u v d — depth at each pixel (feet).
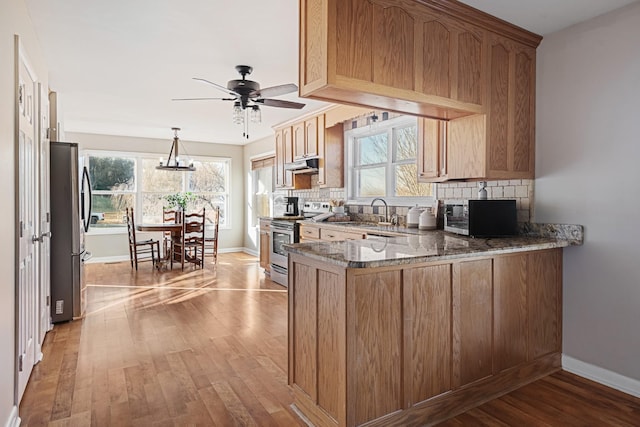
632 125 7.67
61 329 11.26
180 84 13.41
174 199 25.35
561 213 8.81
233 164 27.35
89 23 8.91
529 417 6.93
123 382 8.07
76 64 11.45
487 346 7.48
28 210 8.00
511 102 8.75
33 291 8.62
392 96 6.83
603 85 8.07
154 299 14.53
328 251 6.63
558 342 8.81
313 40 6.51
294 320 7.20
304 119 18.10
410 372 6.47
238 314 12.72
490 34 8.31
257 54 10.80
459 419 6.88
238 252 27.17
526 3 7.57
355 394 5.91
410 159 13.99
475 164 8.52
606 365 8.16
